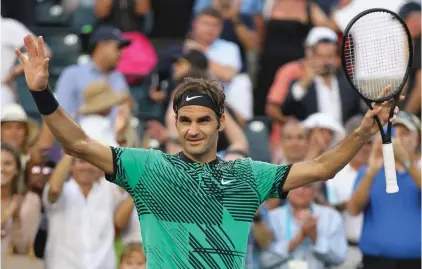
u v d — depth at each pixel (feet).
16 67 101.60
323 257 87.20
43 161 83.87
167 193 53.36
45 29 124.26
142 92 113.39
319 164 54.24
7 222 81.30
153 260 53.11
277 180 54.13
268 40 117.50
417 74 109.70
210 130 53.67
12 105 92.02
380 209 86.89
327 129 98.58
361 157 94.99
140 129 102.22
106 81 103.96
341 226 88.07
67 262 82.48
